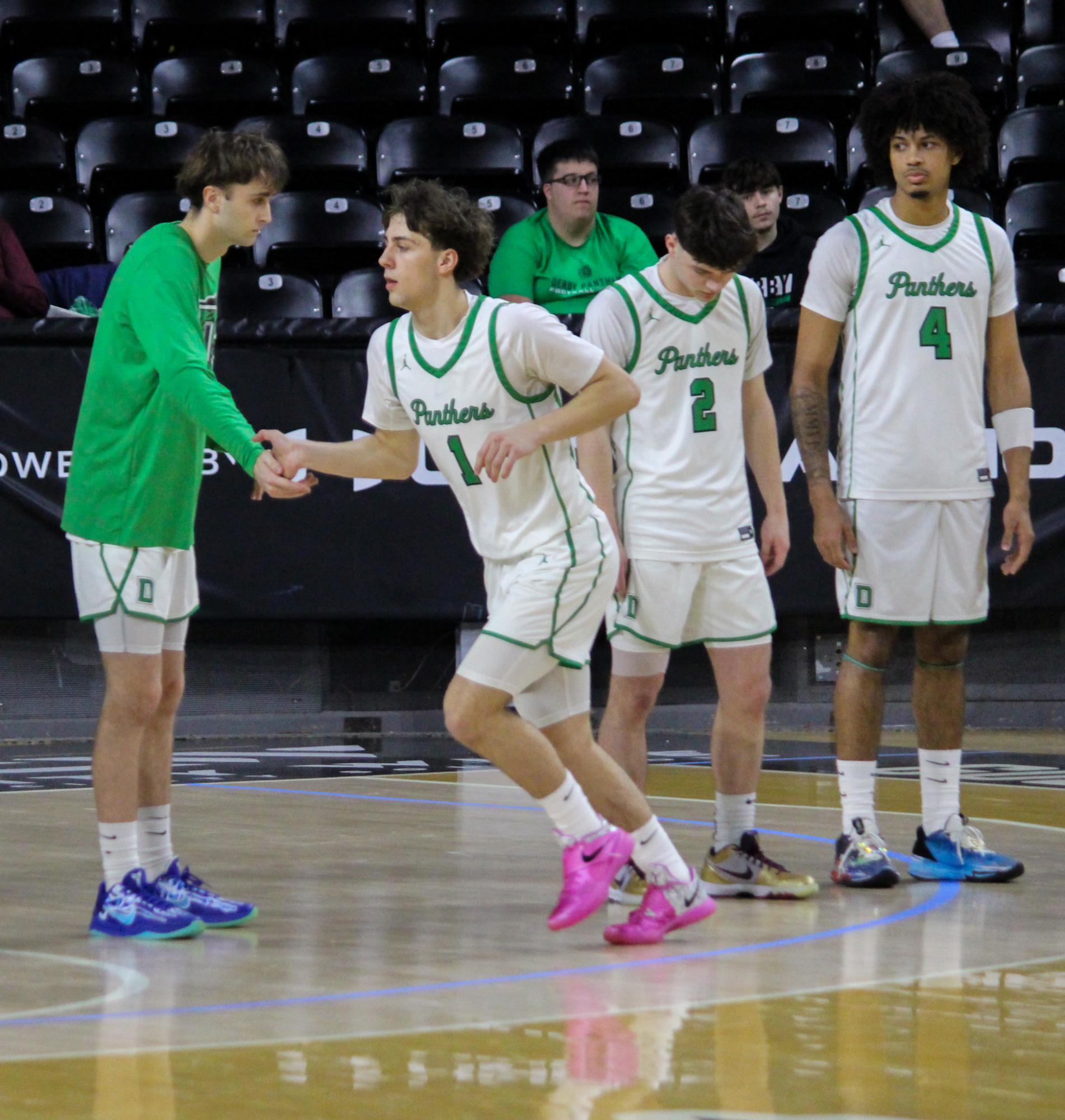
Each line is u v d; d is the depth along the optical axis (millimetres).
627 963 9297
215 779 19938
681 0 33500
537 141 30656
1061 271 26766
